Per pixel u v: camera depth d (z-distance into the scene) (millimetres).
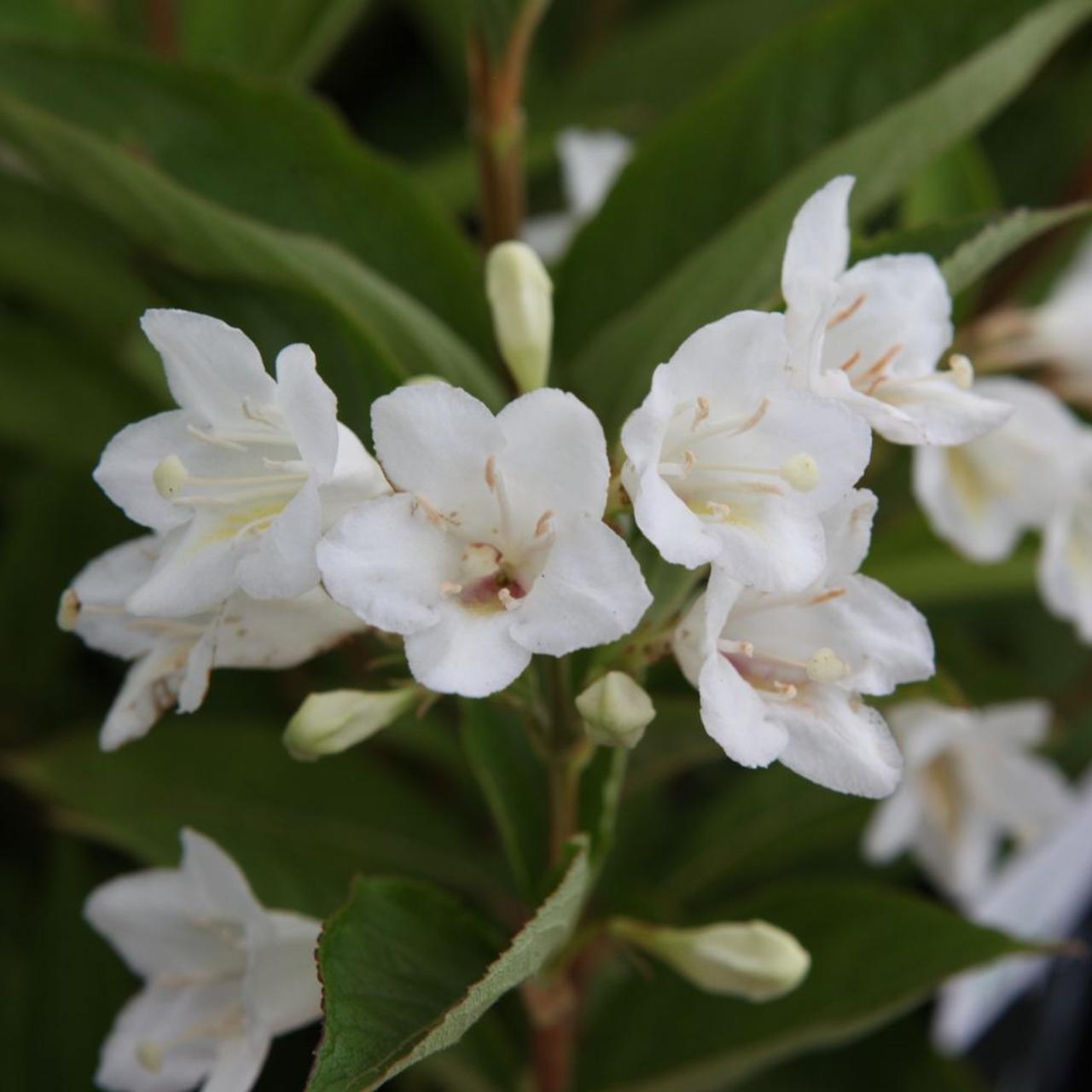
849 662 309
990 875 414
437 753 396
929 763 396
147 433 307
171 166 360
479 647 292
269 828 383
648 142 359
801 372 307
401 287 363
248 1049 316
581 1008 384
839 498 299
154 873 333
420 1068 372
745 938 330
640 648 311
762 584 295
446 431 295
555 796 324
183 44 417
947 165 392
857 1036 397
